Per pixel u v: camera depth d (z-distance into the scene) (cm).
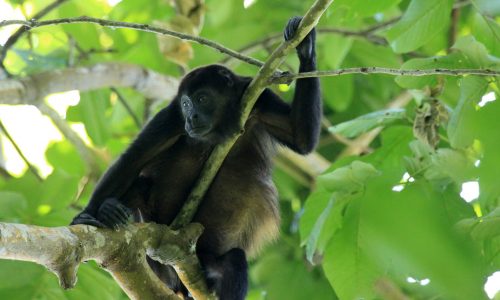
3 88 1167
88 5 1452
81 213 976
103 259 811
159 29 846
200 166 1070
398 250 869
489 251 929
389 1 979
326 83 1545
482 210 922
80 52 1395
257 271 1527
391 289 1302
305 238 1048
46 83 1216
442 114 964
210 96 1062
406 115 1005
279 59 846
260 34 1573
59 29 1428
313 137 1031
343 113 1658
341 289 922
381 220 884
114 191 1003
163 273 1104
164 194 1077
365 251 905
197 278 975
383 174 912
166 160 1082
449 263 854
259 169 1091
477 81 898
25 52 1271
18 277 1055
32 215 1132
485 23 974
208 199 1067
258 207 1098
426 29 969
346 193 925
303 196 1628
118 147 1538
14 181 1166
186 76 1092
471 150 983
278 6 1602
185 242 934
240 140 1078
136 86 1362
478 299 848
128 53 1547
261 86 876
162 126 1054
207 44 850
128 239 834
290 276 1503
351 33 1470
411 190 907
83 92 1401
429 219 877
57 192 1155
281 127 1073
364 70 812
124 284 852
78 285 1088
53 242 726
